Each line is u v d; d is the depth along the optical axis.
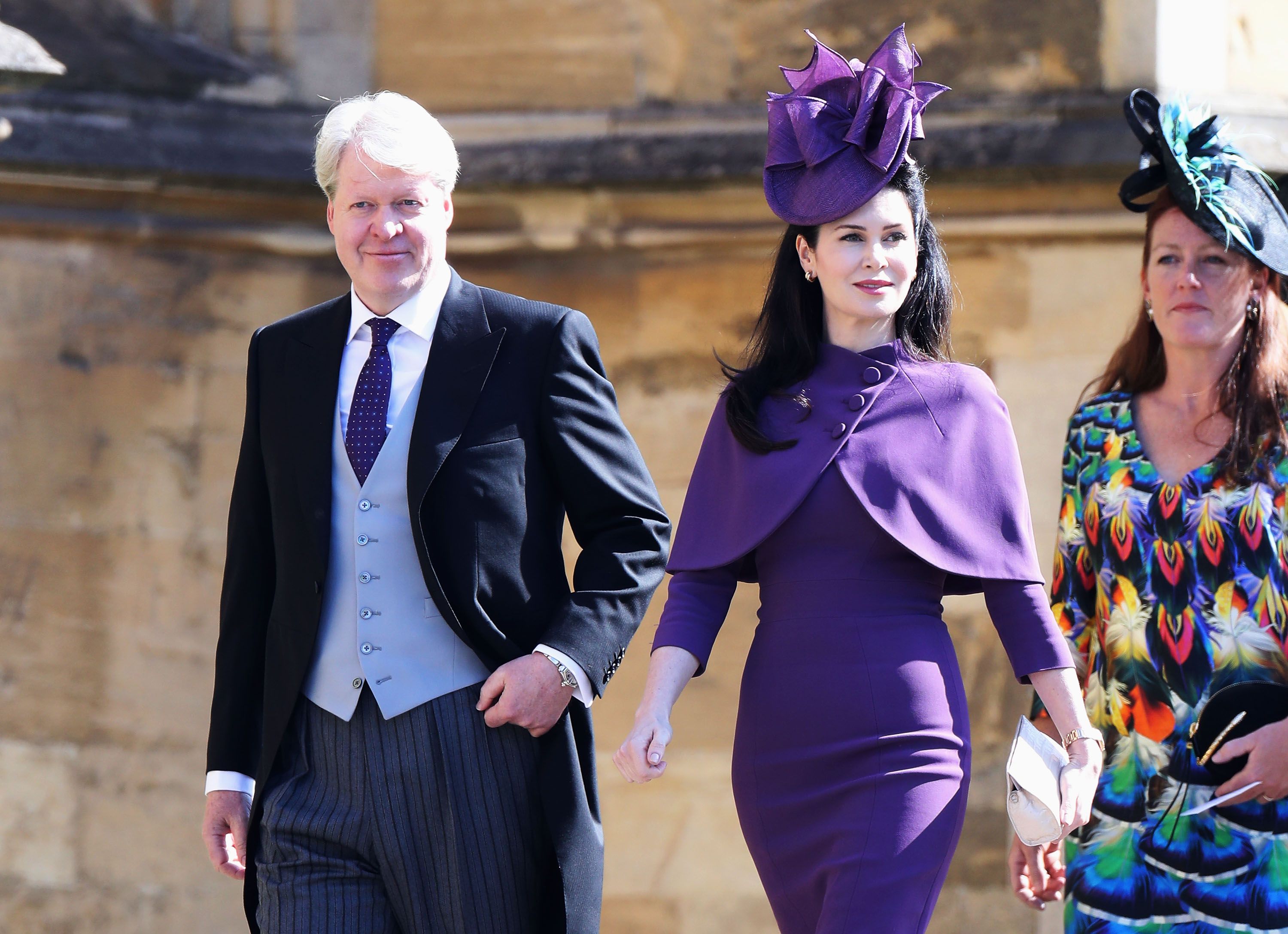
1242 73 18.23
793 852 10.04
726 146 17.94
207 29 19.69
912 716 9.89
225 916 18.44
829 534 10.27
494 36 19.09
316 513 10.78
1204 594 11.66
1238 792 11.29
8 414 18.23
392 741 10.53
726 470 10.84
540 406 10.97
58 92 18.03
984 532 10.23
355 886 10.62
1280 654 11.45
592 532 11.05
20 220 18.00
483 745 10.59
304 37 19.61
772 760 10.13
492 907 10.52
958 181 17.22
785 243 11.02
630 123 18.41
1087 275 17.39
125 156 17.92
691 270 18.30
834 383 10.69
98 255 18.42
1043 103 17.27
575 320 11.29
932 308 10.95
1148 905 11.61
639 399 18.38
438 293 11.20
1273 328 11.95
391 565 10.68
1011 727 17.42
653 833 18.03
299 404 11.05
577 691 10.42
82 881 18.22
